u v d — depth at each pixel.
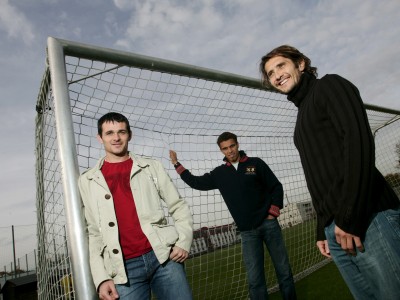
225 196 2.64
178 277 1.43
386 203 1.04
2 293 4.12
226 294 3.55
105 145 1.64
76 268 1.34
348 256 1.20
